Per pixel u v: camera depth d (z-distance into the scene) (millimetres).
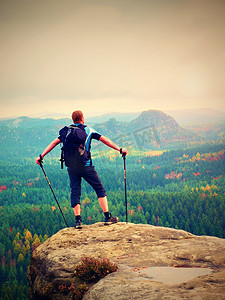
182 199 172125
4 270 100688
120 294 2643
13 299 87812
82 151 4617
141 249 3975
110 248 4086
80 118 4828
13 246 128375
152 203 165750
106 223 5008
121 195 185625
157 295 2482
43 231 143750
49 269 3938
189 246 3945
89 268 3564
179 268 3318
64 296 3588
